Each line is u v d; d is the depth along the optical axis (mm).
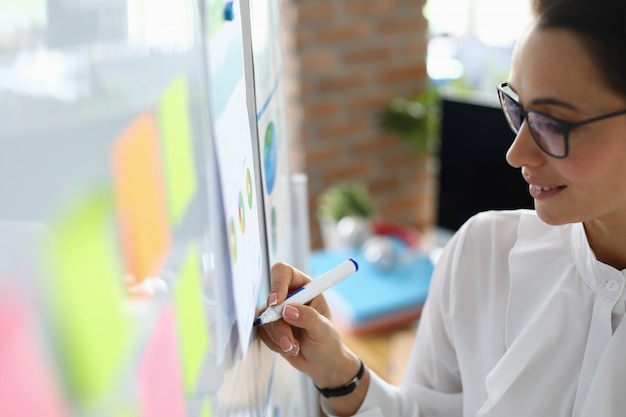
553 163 554
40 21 217
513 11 2393
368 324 1734
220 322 434
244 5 533
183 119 349
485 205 1947
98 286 248
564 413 687
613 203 560
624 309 652
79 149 237
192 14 365
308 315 626
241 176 495
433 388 842
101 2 256
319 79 2283
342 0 2219
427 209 2590
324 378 740
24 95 208
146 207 296
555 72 525
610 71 505
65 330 226
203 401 393
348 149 2402
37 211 212
